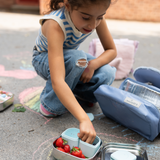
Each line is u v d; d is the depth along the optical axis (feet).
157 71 4.28
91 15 3.14
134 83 4.22
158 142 3.89
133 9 21.44
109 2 3.12
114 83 6.44
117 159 3.07
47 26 3.74
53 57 3.52
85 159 2.98
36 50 4.80
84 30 3.49
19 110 4.57
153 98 3.95
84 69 4.23
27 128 4.03
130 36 14.47
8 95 4.85
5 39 11.58
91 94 4.72
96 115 4.70
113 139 3.90
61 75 3.46
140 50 10.88
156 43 12.85
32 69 7.21
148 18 21.58
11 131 3.90
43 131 3.98
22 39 11.82
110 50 4.66
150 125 3.59
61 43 3.66
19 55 8.75
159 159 3.44
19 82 6.07
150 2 20.99
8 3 26.53
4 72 6.75
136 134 4.11
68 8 3.43
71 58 4.01
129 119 3.92
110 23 19.40
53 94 4.20
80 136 3.17
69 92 3.35
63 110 4.41
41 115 4.50
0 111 4.51
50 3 4.04
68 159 3.08
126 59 6.79
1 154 3.33
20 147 3.52
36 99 5.15
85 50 10.12
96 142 3.48
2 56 8.45
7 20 18.26
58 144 3.26
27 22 17.85
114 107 4.00
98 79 4.37
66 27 3.73
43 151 3.47
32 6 26.40
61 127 4.15
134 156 3.14
